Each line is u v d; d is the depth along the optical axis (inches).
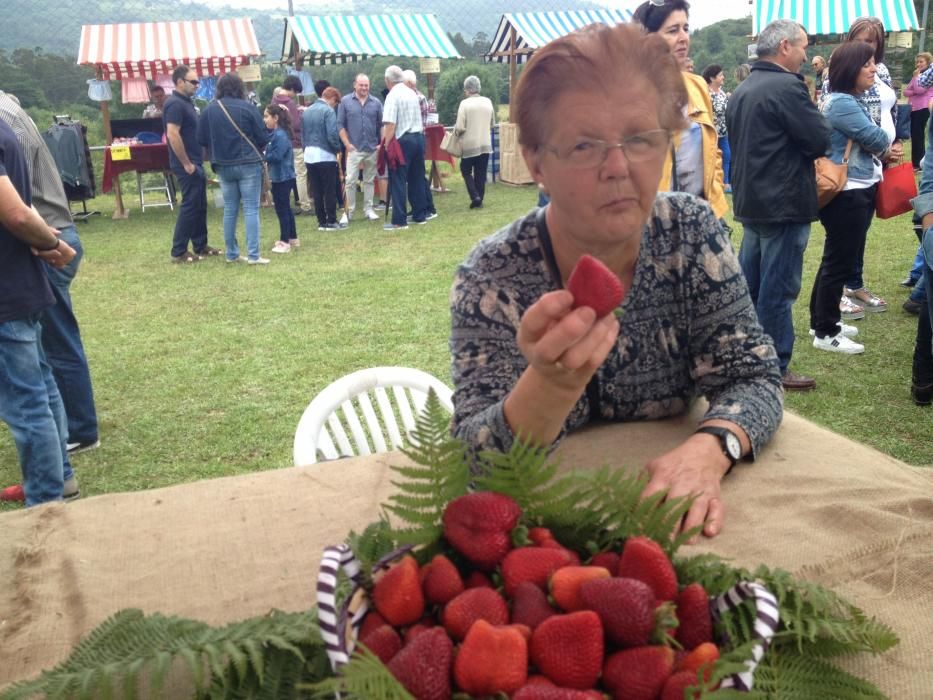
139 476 147.6
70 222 141.0
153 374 199.8
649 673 31.9
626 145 48.4
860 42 166.7
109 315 254.1
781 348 165.5
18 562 54.7
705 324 62.1
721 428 59.5
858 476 59.2
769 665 39.6
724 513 55.2
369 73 683.4
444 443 38.9
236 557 54.1
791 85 145.3
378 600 35.7
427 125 492.1
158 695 40.7
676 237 59.8
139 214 477.7
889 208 175.6
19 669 45.1
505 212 419.2
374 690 28.7
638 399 64.8
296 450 83.7
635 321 61.5
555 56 48.7
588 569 34.9
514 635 31.6
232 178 310.7
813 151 146.6
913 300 212.2
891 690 41.3
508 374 56.9
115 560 54.3
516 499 39.8
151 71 510.9
